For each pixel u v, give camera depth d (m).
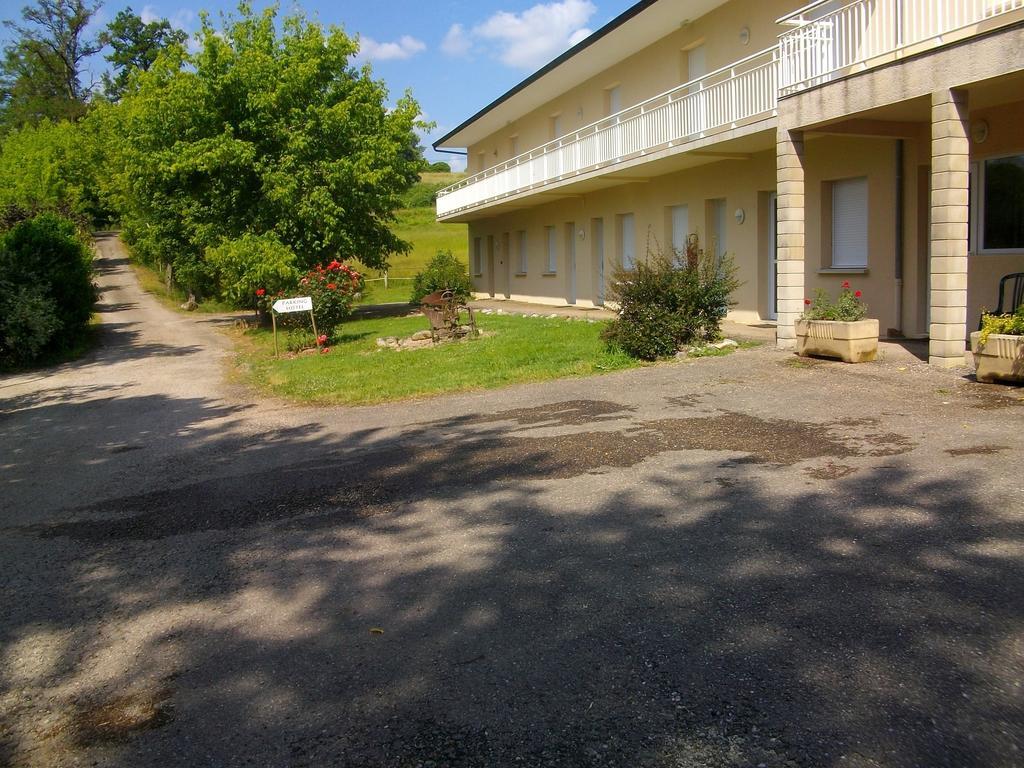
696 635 3.96
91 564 5.70
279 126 22.94
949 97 9.61
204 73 22.91
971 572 4.38
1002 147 11.46
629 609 4.29
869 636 3.82
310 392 12.19
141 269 50.91
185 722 3.59
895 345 12.03
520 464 7.28
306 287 18.62
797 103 11.90
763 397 9.17
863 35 11.34
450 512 6.14
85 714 3.73
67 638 4.53
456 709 3.52
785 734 3.16
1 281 18.52
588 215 23.53
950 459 6.30
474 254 34.72
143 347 22.28
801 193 12.30
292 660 4.07
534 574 4.85
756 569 4.64
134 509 7.01
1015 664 3.52
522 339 15.67
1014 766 2.91
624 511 5.81
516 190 24.50
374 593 4.79
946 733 3.10
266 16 23.84
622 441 7.77
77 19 71.56
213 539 6.02
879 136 12.36
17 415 12.88
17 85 71.69
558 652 3.92
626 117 21.73
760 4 16.33
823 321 11.00
